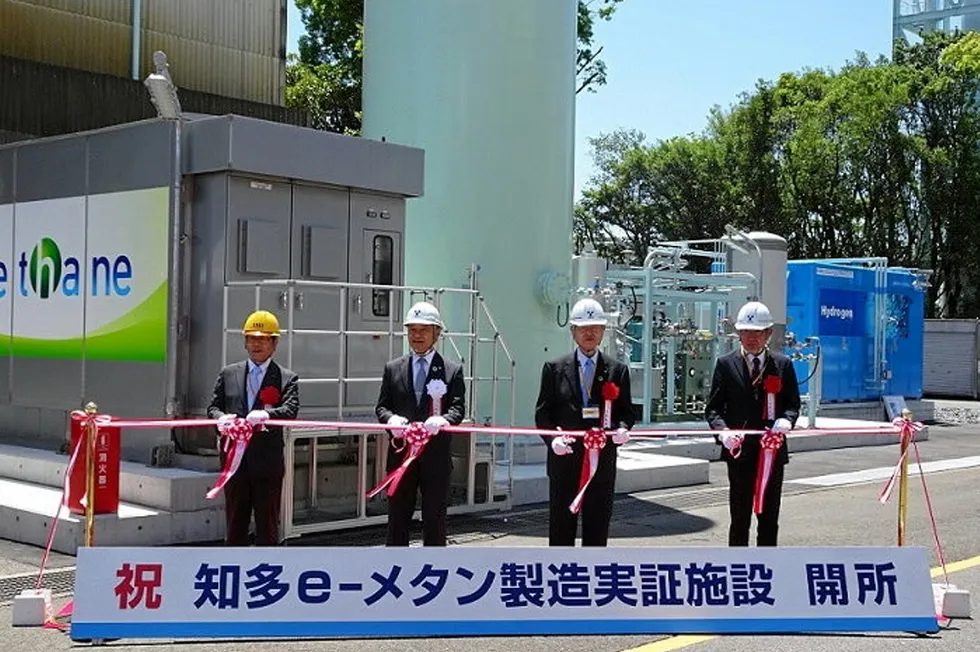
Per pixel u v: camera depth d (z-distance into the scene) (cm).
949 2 6006
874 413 2506
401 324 1175
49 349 1177
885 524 1143
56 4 1778
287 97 3238
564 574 671
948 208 4859
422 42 1386
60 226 1164
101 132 1116
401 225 1174
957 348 3853
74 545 901
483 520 1109
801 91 5159
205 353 1041
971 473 1628
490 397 1378
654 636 688
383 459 1084
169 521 938
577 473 756
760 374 793
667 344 1920
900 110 4950
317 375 1088
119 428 931
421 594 660
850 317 2475
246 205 1045
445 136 1377
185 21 1962
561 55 1433
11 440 1227
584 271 1630
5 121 1631
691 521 1143
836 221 4994
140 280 1073
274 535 764
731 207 5234
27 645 639
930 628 695
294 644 652
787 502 1303
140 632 634
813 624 685
